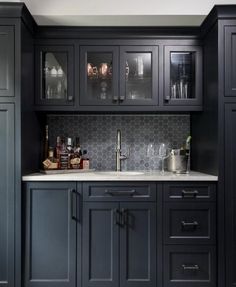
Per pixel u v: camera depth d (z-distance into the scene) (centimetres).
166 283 221
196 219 222
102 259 221
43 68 253
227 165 219
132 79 254
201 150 258
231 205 219
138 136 285
